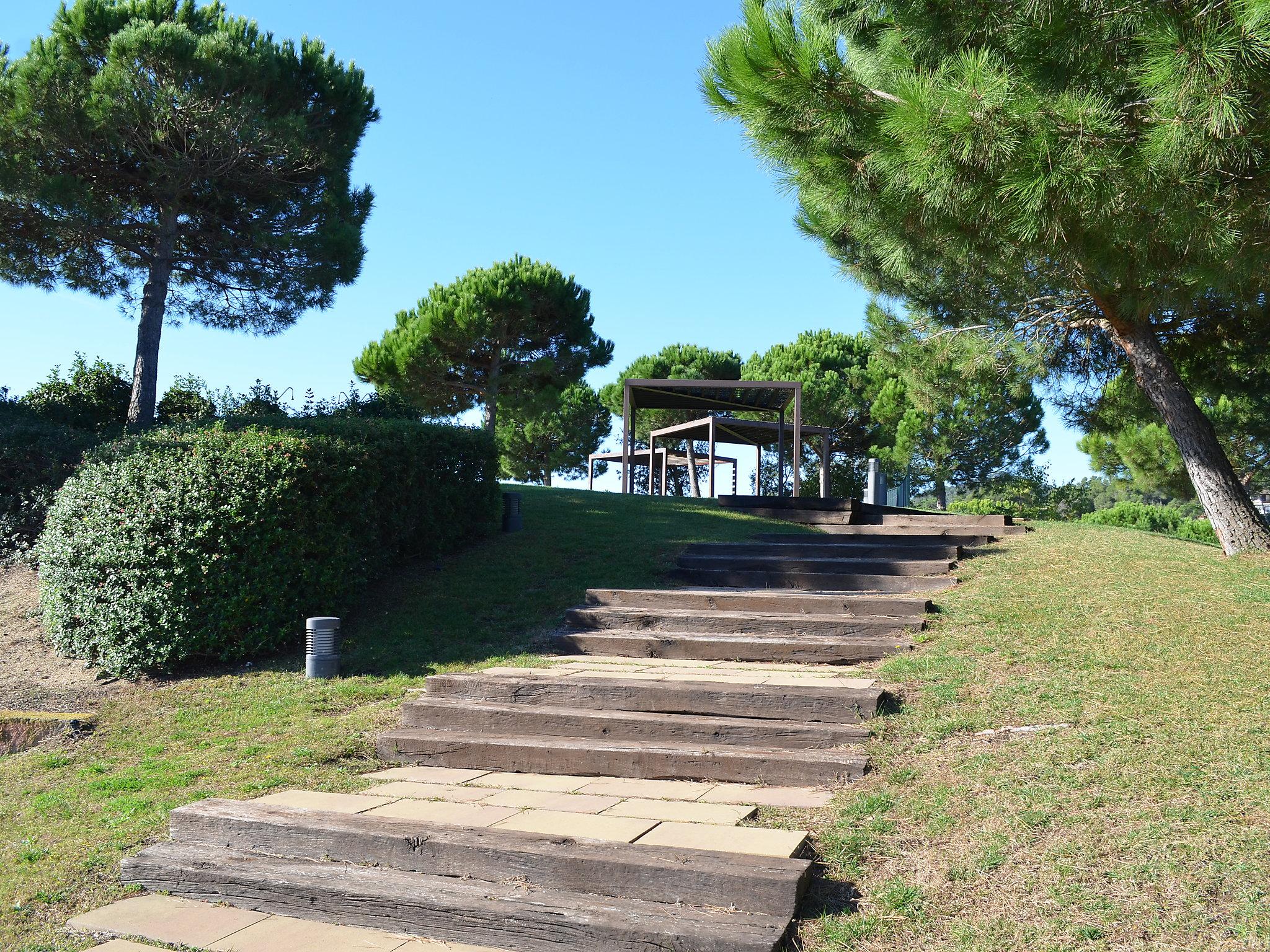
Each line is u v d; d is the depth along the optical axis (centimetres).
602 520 1214
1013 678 559
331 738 576
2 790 531
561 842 371
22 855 428
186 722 634
